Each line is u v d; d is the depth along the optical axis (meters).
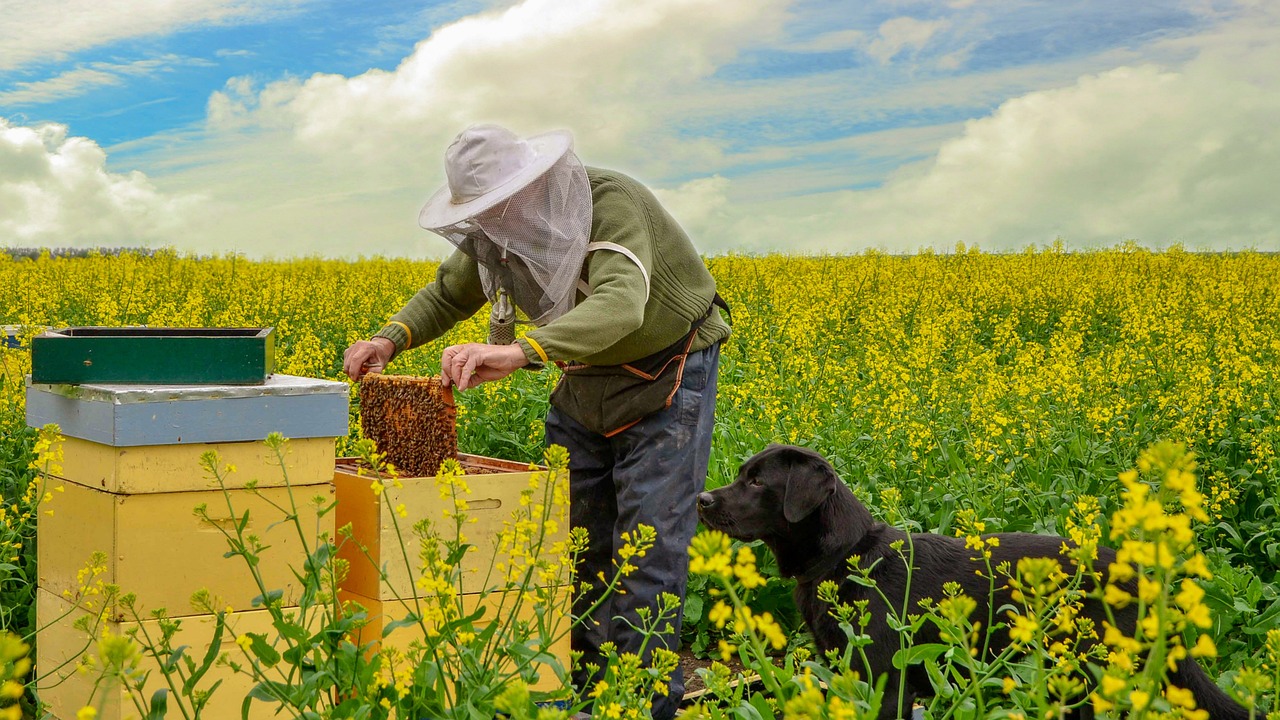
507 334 4.03
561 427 4.25
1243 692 1.89
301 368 8.00
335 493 3.31
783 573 4.05
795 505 3.77
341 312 12.85
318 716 2.28
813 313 12.39
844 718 1.68
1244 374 7.52
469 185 3.62
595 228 3.85
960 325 12.21
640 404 3.92
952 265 20.34
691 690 4.57
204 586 3.04
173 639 2.99
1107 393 7.15
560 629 3.50
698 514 4.04
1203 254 22.70
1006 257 22.25
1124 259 20.16
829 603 3.87
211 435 3.02
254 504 3.11
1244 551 5.32
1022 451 6.21
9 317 11.81
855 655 3.77
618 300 3.60
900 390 6.84
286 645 3.14
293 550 3.17
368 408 4.16
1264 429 6.51
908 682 3.85
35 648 3.73
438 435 3.70
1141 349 9.64
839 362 10.09
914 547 3.86
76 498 3.14
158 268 17.73
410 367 7.93
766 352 9.36
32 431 4.85
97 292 14.55
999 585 3.72
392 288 16.56
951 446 6.10
